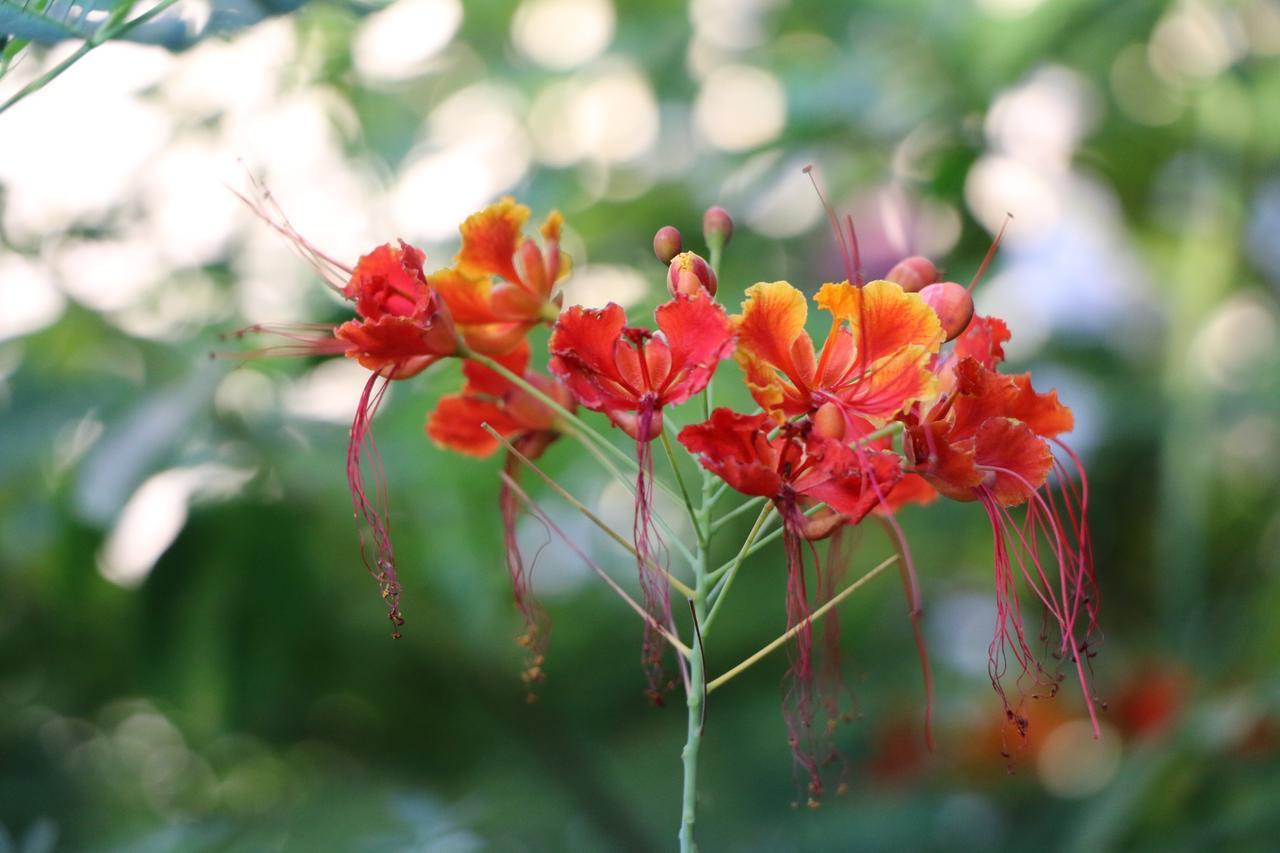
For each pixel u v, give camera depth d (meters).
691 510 2.29
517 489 2.62
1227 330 5.24
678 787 4.54
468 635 4.12
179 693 3.93
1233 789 4.05
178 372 3.80
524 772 4.54
